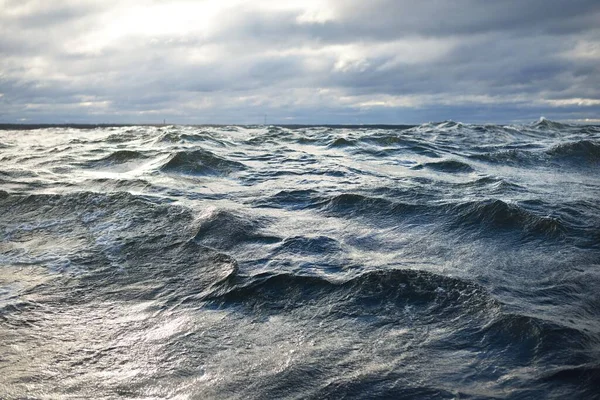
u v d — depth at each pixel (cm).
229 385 305
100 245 591
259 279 459
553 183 896
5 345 365
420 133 1898
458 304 400
